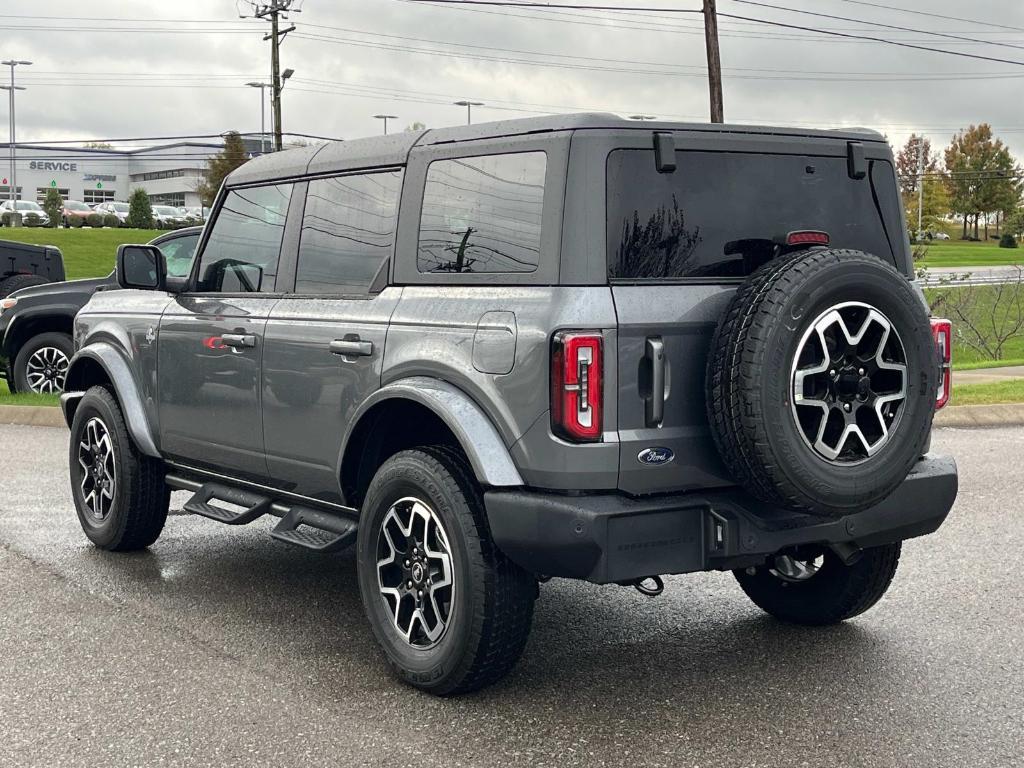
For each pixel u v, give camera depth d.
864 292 3.90
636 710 4.23
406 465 4.39
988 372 17.09
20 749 3.90
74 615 5.46
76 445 6.80
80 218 89.06
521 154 4.18
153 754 3.85
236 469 5.66
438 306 4.39
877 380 4.06
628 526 3.91
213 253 5.84
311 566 6.42
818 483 3.86
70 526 7.38
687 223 4.13
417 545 4.43
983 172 138.62
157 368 6.09
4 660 4.81
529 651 4.92
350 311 4.80
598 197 3.96
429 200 4.58
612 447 3.90
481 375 4.13
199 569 6.34
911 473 4.52
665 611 5.53
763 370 3.76
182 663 4.77
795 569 5.22
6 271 15.70
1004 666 4.70
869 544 4.46
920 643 5.00
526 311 4.01
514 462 4.06
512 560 4.14
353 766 3.75
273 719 4.15
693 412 4.05
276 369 5.17
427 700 4.34
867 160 4.61
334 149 5.24
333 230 5.08
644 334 3.95
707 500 4.07
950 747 3.88
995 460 9.67
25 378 13.75
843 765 3.73
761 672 4.64
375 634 4.59
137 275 5.85
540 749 3.88
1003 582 5.96
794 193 4.41
